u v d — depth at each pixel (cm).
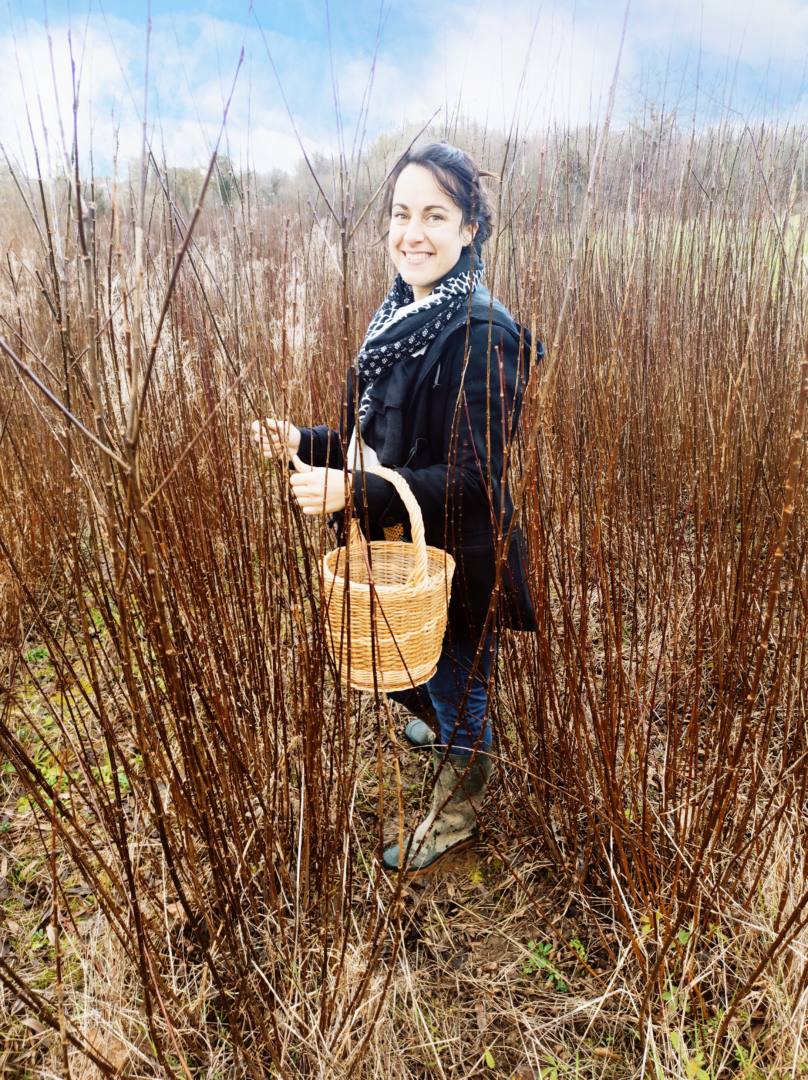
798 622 137
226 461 133
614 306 223
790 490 91
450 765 150
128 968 126
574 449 164
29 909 146
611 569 140
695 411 177
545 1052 123
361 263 357
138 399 71
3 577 203
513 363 130
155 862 143
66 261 84
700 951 131
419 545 116
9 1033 122
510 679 150
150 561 82
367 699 178
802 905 102
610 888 139
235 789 118
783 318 197
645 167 211
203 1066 118
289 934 129
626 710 133
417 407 136
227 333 124
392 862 153
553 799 156
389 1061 119
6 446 225
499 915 148
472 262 115
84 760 108
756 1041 119
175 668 94
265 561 120
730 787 113
